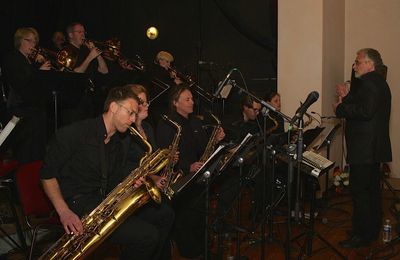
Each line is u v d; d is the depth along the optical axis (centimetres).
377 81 401
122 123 291
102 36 776
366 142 400
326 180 542
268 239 426
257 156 389
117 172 319
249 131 498
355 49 691
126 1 766
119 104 290
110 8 769
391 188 599
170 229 348
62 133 285
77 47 543
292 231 463
